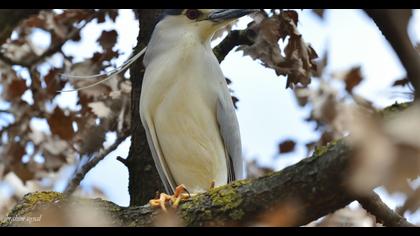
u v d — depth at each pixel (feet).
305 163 21.33
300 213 21.47
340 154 20.04
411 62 11.85
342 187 20.47
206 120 33.94
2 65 43.16
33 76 42.65
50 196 26.68
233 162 34.94
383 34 11.98
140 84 37.45
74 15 41.70
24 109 43.65
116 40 40.63
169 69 33.86
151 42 35.81
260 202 22.65
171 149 34.12
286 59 35.73
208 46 35.50
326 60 40.24
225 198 23.73
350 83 39.70
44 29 41.93
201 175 34.45
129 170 36.47
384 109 18.49
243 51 35.81
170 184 34.78
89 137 39.29
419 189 16.12
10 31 27.14
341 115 39.40
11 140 44.78
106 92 39.65
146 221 25.03
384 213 23.70
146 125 34.37
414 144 12.75
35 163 45.55
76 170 39.14
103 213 24.66
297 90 40.81
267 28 35.45
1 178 46.03
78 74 40.52
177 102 33.63
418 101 13.79
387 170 12.87
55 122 41.32
